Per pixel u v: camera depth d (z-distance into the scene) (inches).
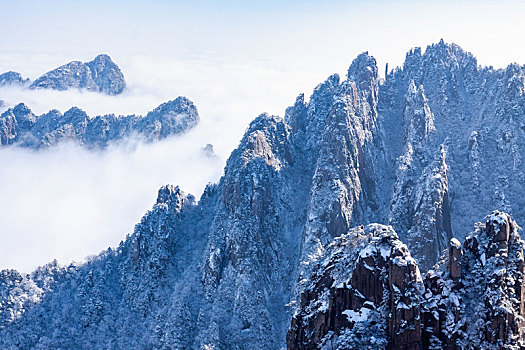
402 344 2694.4
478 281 2896.2
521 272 2878.9
